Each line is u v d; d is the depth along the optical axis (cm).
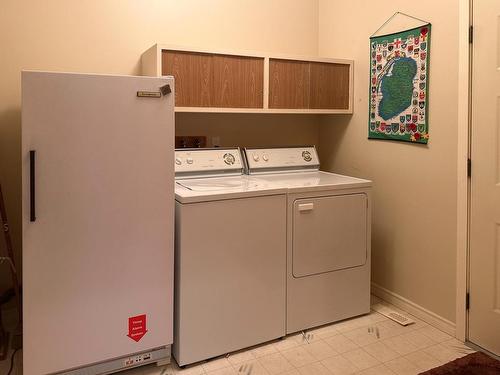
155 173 214
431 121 263
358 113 321
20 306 257
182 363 227
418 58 268
